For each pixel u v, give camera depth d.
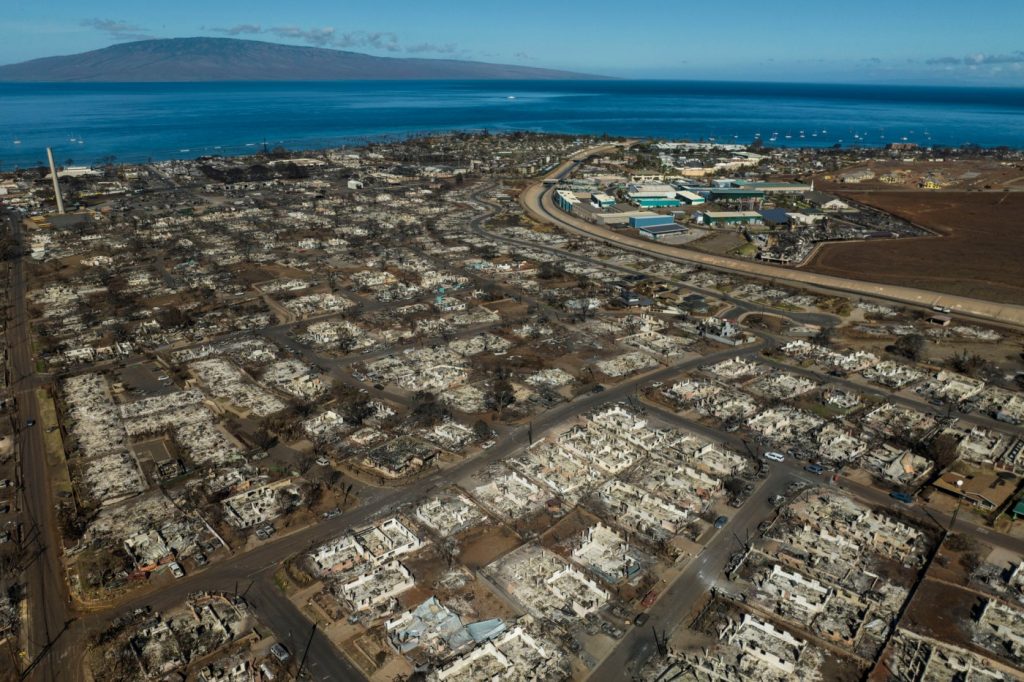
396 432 138.38
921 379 165.00
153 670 81.75
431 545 105.25
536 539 107.06
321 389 156.88
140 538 105.69
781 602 93.88
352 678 80.94
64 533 106.50
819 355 179.12
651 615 91.62
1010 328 199.62
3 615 90.56
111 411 146.88
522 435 138.25
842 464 127.94
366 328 196.00
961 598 94.31
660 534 108.44
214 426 141.25
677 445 134.88
